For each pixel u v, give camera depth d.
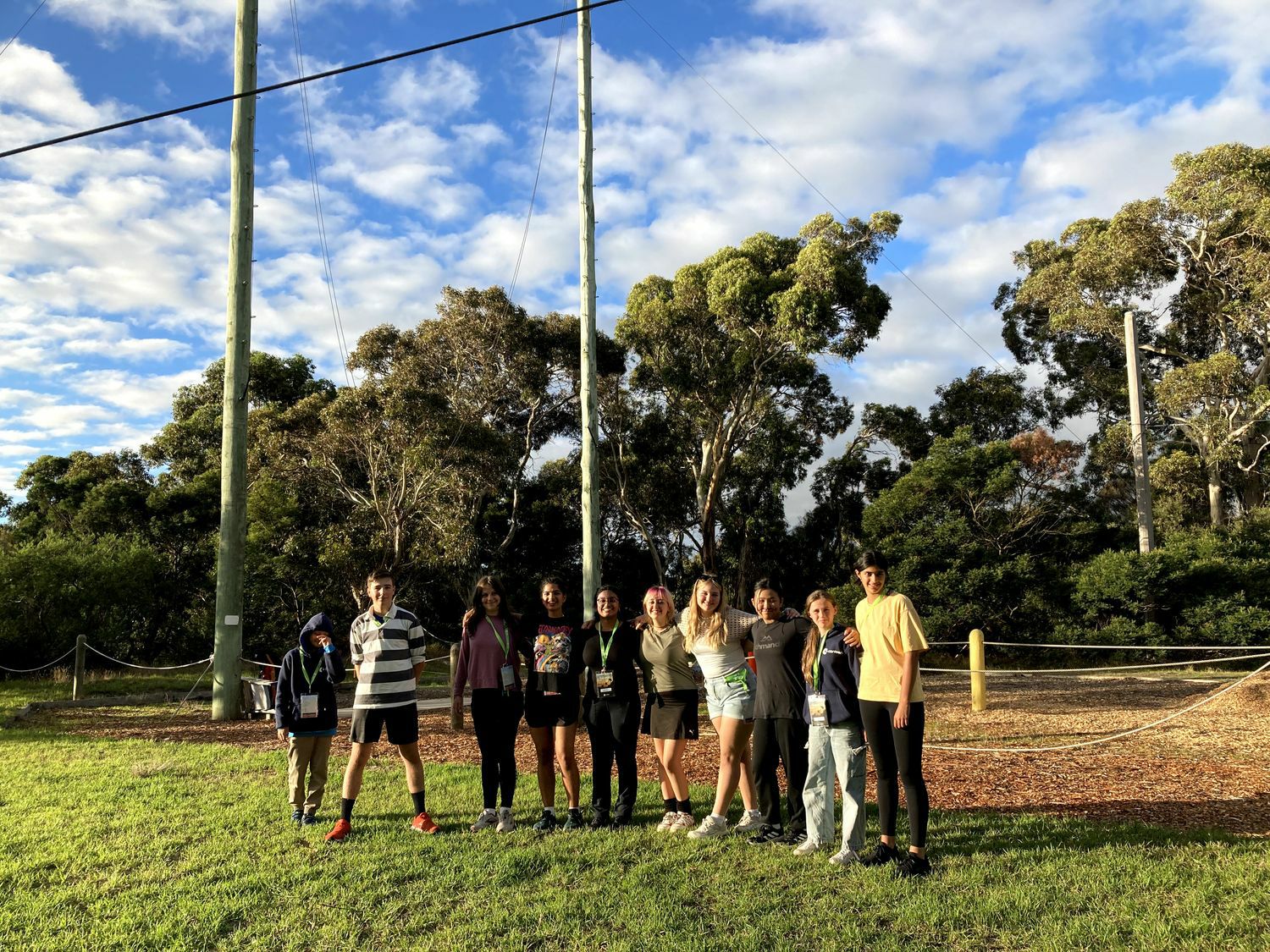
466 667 6.75
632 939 4.43
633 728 6.59
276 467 30.02
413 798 6.53
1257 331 31.05
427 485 29.06
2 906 4.97
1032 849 5.77
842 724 5.77
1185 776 8.14
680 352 33.62
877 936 4.46
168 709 14.73
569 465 35.56
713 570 35.31
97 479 30.61
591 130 15.05
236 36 14.32
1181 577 23.92
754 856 5.77
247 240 14.16
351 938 4.49
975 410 38.16
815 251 29.19
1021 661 25.03
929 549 26.52
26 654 20.66
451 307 31.23
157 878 5.43
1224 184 30.27
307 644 6.79
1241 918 4.48
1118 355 37.03
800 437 35.00
